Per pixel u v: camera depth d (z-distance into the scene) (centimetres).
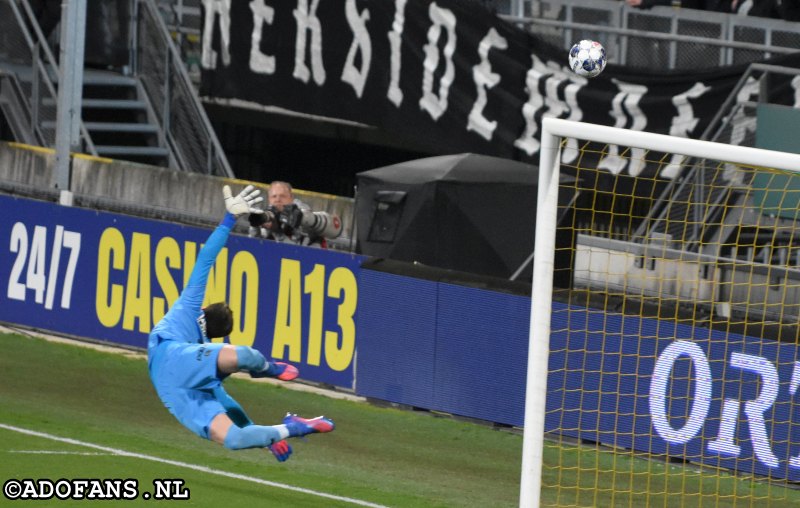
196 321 3422
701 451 4188
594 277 4825
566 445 4431
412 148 6769
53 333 5759
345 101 6303
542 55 5609
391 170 5009
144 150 7075
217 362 3247
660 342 4259
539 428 3406
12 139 7262
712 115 5116
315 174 8531
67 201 5828
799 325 3991
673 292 4681
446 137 5919
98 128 7019
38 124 7050
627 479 4100
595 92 5441
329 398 4975
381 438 4519
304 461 4184
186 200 6006
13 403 4669
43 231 5775
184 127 7150
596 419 4381
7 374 5106
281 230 5297
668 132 5238
